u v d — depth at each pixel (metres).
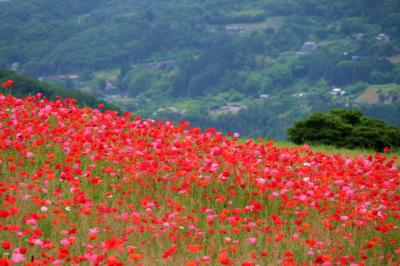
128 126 35.28
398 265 23.97
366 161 34.66
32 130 31.53
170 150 30.66
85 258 19.44
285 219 27.67
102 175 30.14
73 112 36.12
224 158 30.98
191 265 19.55
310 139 69.75
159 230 23.77
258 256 23.19
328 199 28.66
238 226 25.53
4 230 22.05
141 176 29.41
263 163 32.84
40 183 27.17
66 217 24.31
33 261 18.67
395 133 71.69
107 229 23.00
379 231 26.06
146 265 21.59
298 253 23.84
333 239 25.30
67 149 30.23
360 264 22.05
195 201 28.34
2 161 29.55
